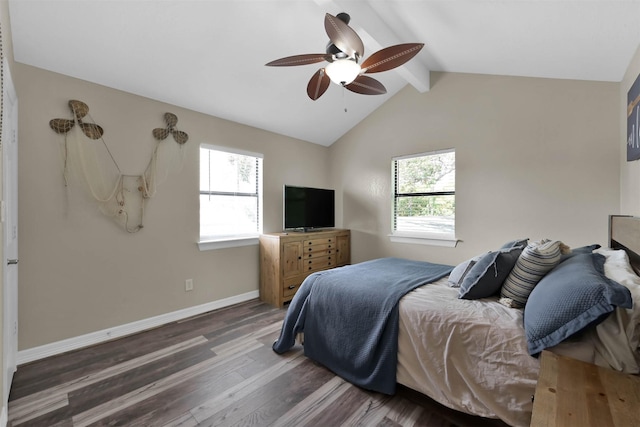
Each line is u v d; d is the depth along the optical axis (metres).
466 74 3.29
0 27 1.34
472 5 2.00
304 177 4.33
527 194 2.92
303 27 2.43
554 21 1.89
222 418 1.59
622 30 1.75
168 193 2.92
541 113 2.84
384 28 2.50
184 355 2.28
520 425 1.28
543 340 1.23
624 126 2.30
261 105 3.34
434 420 1.58
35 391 1.82
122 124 2.62
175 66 2.54
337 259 4.18
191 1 2.03
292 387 1.87
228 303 3.44
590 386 0.95
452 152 3.46
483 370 1.40
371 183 4.17
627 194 2.23
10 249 1.86
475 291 1.73
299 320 2.22
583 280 1.21
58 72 2.29
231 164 3.52
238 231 3.59
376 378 1.75
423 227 3.73
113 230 2.58
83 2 1.88
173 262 2.96
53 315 2.29
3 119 1.54
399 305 1.76
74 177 2.37
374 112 4.12
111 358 2.23
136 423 1.56
